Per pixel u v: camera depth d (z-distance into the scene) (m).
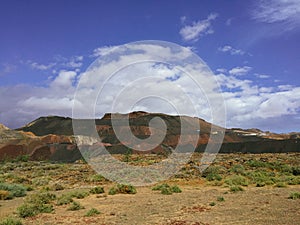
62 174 30.39
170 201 14.41
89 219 10.88
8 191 18.77
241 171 27.81
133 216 11.16
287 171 29.09
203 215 10.91
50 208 12.87
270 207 12.10
